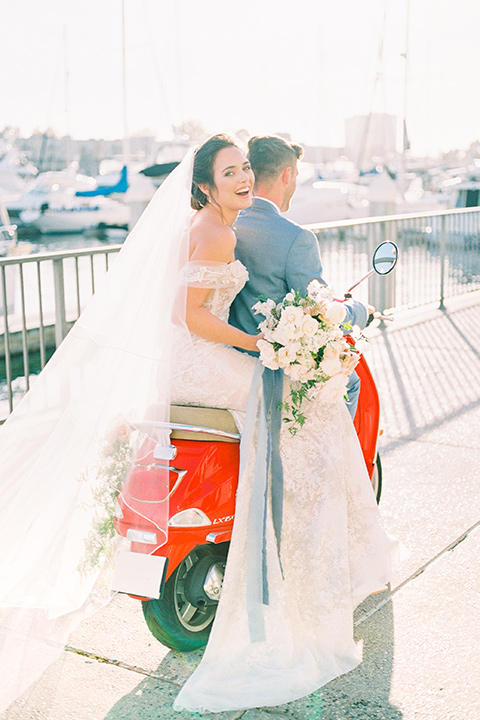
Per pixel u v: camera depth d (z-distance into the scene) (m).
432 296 10.30
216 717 2.64
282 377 2.99
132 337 2.91
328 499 2.96
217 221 2.95
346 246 8.95
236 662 2.84
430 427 5.68
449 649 2.99
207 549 3.08
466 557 3.73
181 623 3.02
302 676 2.77
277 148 3.12
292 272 3.05
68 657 3.04
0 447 3.20
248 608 2.84
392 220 9.34
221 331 2.92
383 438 5.49
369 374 3.69
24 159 45.06
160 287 2.88
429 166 52.03
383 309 9.34
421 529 4.04
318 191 28.53
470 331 8.80
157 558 2.73
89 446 2.94
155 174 23.89
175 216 2.89
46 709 2.64
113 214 25.70
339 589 2.91
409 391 6.58
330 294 2.98
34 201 25.58
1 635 2.75
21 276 5.49
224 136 2.98
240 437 2.99
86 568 2.87
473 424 5.73
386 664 2.91
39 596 2.85
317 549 2.93
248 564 2.86
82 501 2.92
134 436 2.87
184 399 3.03
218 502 2.87
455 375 7.05
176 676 2.91
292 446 2.99
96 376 2.96
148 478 2.79
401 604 3.33
